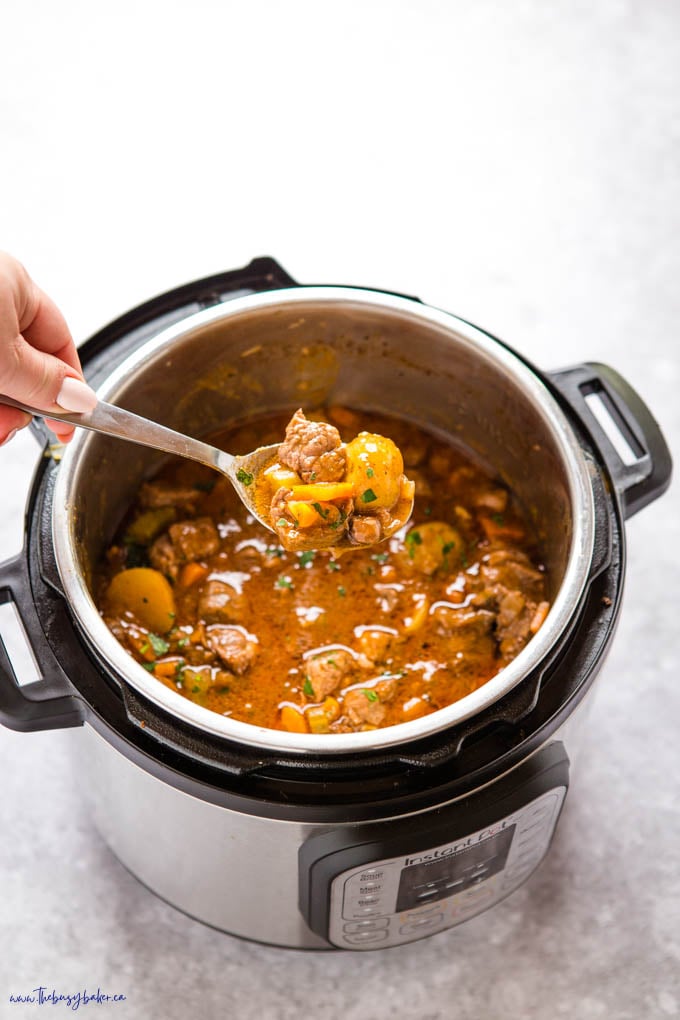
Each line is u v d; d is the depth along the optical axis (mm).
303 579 848
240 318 816
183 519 868
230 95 1175
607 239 1119
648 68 1202
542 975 861
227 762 692
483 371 827
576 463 768
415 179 1141
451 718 690
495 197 1136
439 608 841
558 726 725
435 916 794
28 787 910
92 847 895
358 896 741
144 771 711
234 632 824
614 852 899
